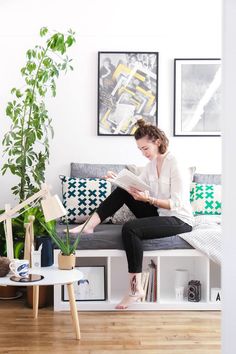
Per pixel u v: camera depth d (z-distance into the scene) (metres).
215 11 3.72
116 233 2.84
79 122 3.70
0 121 3.66
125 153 3.72
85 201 3.36
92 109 3.71
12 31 3.65
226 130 1.25
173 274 3.09
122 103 3.71
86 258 3.18
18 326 2.49
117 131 3.71
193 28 3.71
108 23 3.70
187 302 2.84
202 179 3.54
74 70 3.69
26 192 3.43
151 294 2.87
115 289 3.09
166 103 3.72
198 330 2.46
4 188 3.66
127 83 3.70
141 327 2.50
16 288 3.08
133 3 3.70
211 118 3.72
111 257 3.09
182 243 2.83
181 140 3.73
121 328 2.48
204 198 3.34
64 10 3.68
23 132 3.23
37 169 3.27
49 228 2.60
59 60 3.68
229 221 1.23
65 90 3.69
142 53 3.70
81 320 2.61
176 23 3.71
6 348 2.18
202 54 3.71
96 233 2.83
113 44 3.70
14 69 3.66
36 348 2.18
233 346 1.21
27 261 2.28
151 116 3.71
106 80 3.69
